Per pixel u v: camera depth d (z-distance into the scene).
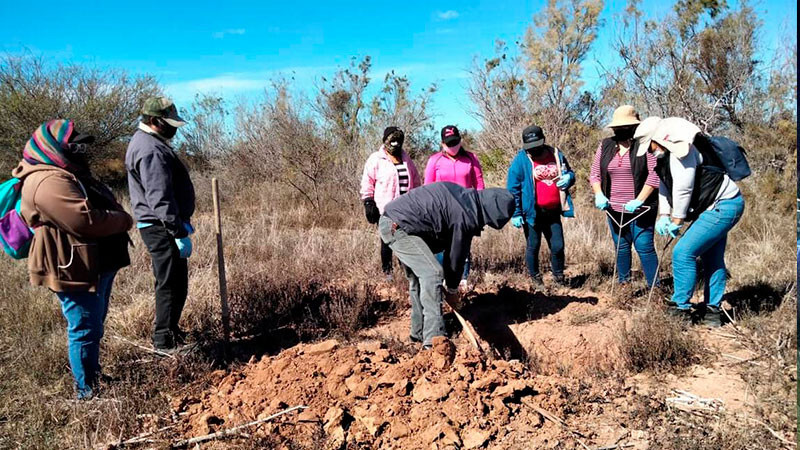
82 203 3.26
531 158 5.41
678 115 10.84
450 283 4.25
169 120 3.97
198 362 4.11
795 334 4.09
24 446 3.17
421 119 14.46
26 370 3.99
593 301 5.30
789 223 6.95
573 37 12.23
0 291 5.63
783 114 10.05
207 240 7.75
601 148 5.20
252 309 5.00
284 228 9.23
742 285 5.25
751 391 3.51
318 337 4.72
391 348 4.41
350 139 13.60
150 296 5.39
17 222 3.29
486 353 4.36
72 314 3.50
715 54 10.55
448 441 3.04
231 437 3.20
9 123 13.19
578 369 4.21
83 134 3.43
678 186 4.19
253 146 13.53
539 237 5.58
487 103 12.84
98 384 3.68
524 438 3.10
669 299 4.90
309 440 3.13
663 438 3.00
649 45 11.28
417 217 4.01
